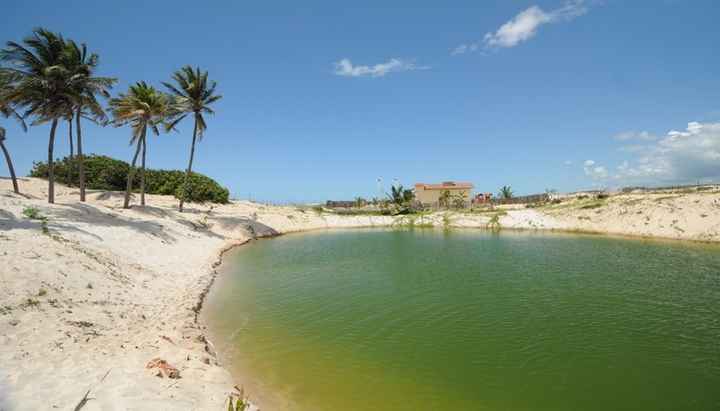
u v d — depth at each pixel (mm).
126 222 32438
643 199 57656
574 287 22938
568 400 10492
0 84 29781
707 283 23797
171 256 27281
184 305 17422
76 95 31375
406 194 82875
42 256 16297
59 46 31156
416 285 23641
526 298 20547
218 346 13781
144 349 11383
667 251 37125
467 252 38031
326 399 10352
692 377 11719
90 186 57344
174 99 44500
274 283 24172
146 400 8344
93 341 11312
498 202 90125
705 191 54531
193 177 65938
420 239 50688
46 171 56375
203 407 8688
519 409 10055
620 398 10578
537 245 42875
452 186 107875
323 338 14789
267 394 10492
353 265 30859
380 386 11148
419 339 14781
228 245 41500
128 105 38875
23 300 12352
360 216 76312
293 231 62312
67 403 7840
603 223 55875
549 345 14195
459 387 11141
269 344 14125
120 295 16250
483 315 17688
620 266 29734
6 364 9047
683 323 16422
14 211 24281
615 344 14234
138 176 61500
